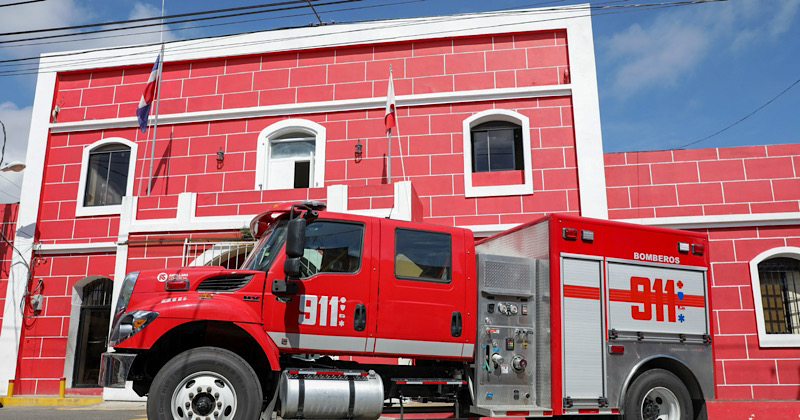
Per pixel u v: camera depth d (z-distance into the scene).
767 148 14.34
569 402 7.25
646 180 14.60
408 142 15.62
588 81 15.20
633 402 7.51
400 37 16.19
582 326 7.50
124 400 12.98
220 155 16.19
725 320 13.66
